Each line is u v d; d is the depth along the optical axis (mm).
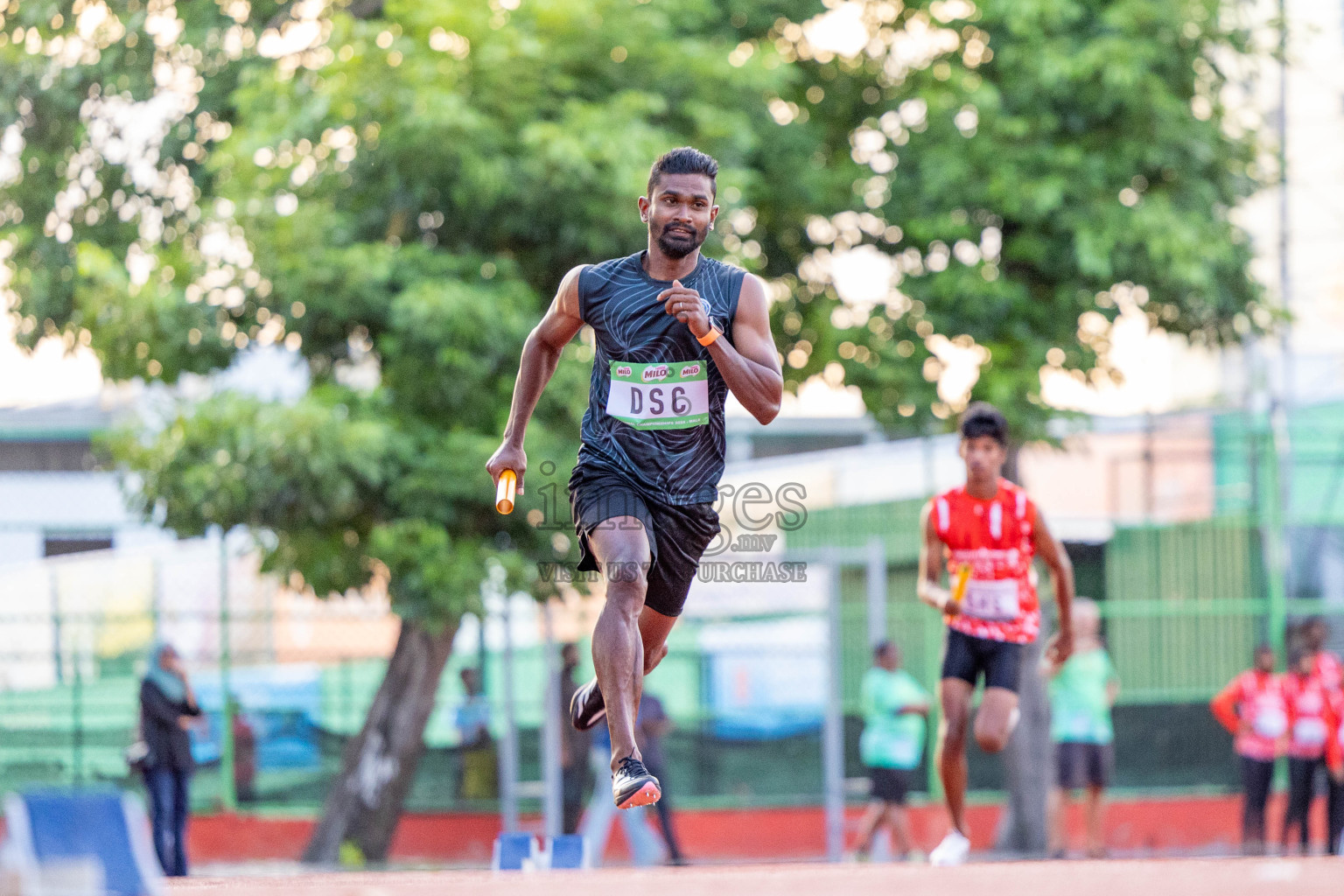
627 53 23016
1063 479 44250
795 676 31000
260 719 29047
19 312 24766
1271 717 26812
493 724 28797
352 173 22250
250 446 20344
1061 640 13555
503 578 21609
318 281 21453
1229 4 26125
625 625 7965
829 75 27344
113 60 23969
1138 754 33562
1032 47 25328
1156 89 25047
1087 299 25781
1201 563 35188
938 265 26125
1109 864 8484
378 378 23484
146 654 28953
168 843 21172
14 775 28328
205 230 23078
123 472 22312
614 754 7867
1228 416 41656
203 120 24625
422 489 21312
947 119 25656
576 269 8602
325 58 23250
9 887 3979
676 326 8227
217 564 29344
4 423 35125
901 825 25969
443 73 20969
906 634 32875
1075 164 25016
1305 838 26609
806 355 26375
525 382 8859
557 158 20688
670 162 8250
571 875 8367
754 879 6930
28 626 28688
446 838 28219
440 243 23391
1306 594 38938
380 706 26219
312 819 28812
